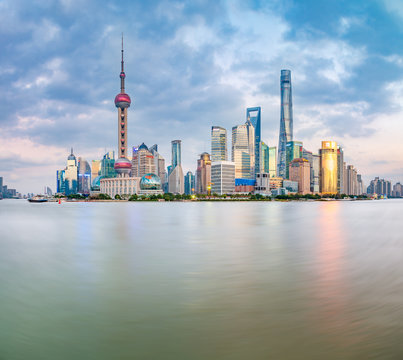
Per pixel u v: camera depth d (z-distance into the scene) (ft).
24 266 117.08
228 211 590.55
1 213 537.65
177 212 551.18
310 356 48.08
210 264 116.88
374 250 147.95
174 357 48.55
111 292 82.38
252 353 49.19
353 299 74.49
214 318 63.41
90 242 181.16
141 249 154.20
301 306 69.82
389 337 54.03
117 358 48.19
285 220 356.79
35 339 54.85
